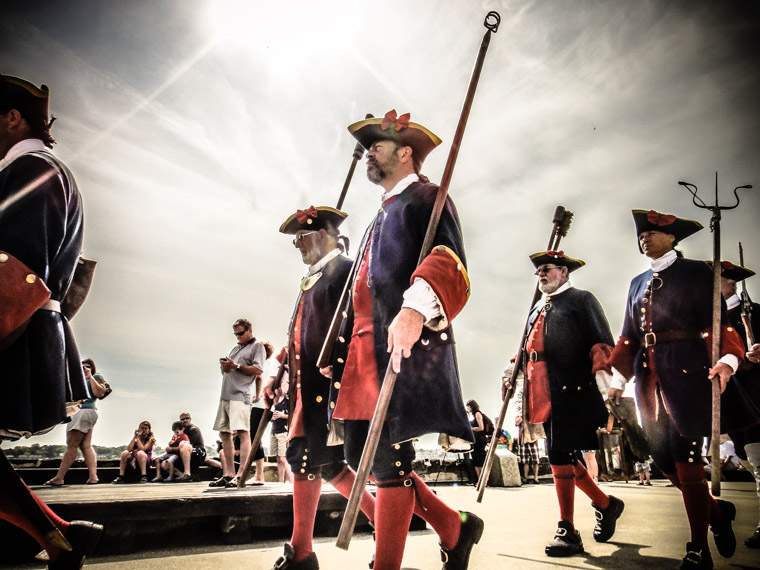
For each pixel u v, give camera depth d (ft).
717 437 7.16
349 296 6.21
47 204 4.91
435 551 8.43
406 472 4.86
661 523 11.59
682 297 8.21
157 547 9.05
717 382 7.38
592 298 9.86
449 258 4.74
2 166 5.12
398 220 5.47
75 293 5.80
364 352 5.34
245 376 15.56
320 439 6.82
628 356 9.13
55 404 4.88
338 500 10.74
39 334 4.85
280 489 13.28
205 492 11.43
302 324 7.52
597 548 8.70
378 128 6.07
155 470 24.06
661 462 8.27
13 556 7.60
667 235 8.76
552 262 10.39
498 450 26.89
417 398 4.69
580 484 9.29
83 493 11.07
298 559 6.70
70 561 5.03
